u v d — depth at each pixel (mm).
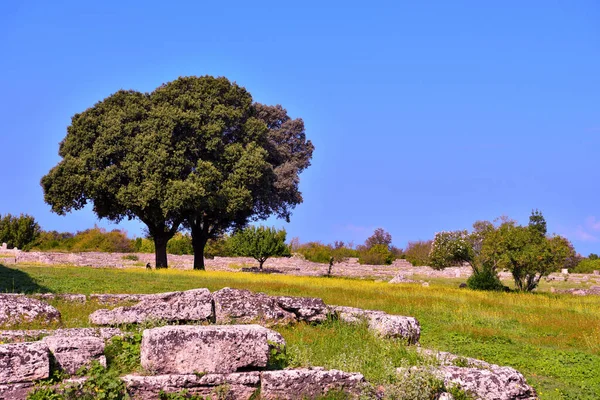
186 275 33719
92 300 16844
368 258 78375
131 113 44531
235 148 45469
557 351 17234
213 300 15047
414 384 10711
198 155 44969
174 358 9977
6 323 13273
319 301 16062
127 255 61500
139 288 23625
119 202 43062
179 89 46906
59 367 9547
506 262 39656
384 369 11617
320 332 14977
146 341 10055
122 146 43625
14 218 73125
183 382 9734
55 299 16453
